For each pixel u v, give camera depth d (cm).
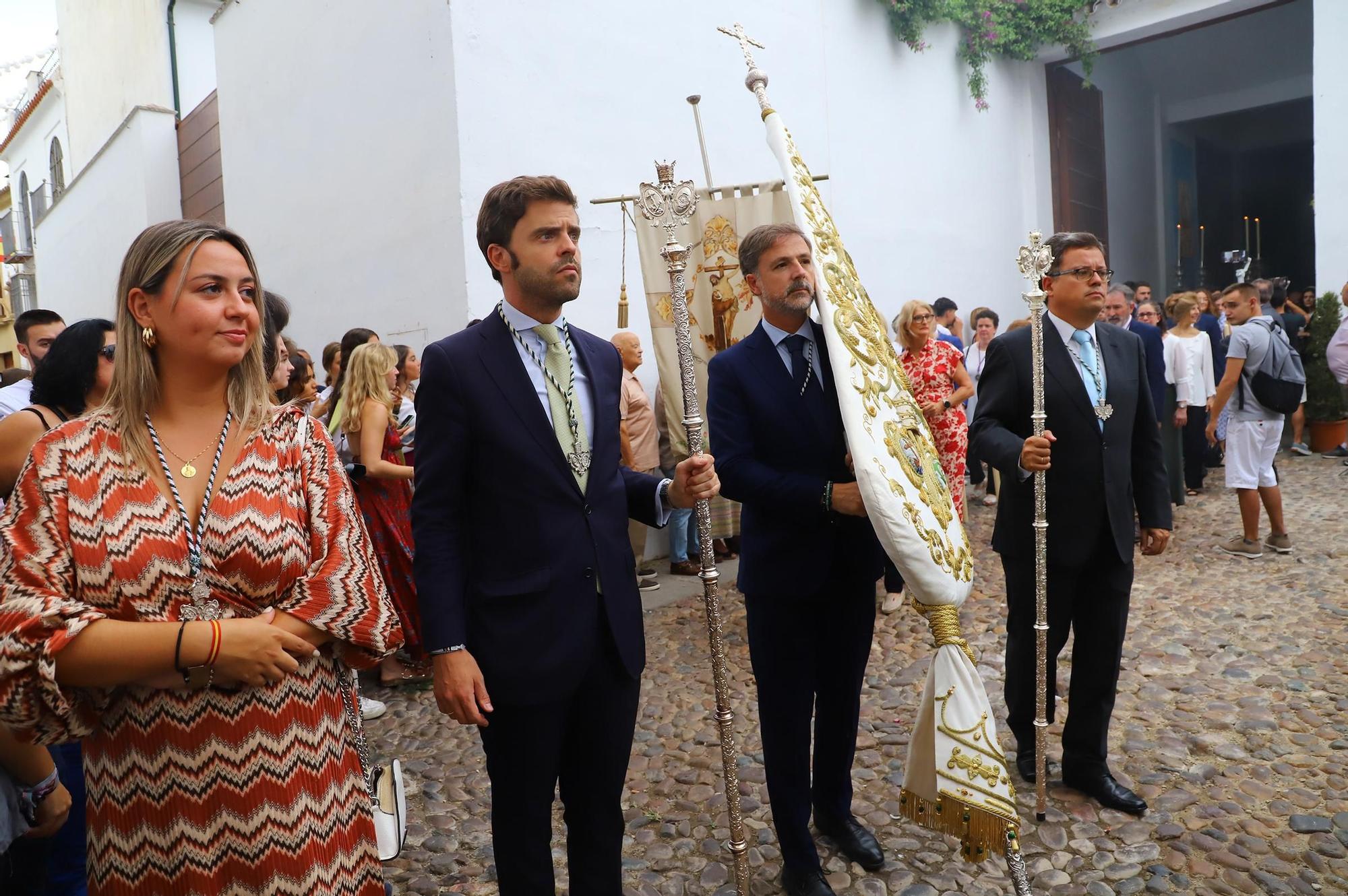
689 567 660
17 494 146
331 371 551
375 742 403
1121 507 308
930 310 551
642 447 629
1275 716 369
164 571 148
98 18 1392
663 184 230
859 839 286
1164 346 752
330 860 159
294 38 779
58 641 135
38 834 187
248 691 152
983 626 501
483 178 622
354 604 161
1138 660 437
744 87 816
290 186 809
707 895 275
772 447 272
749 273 275
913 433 264
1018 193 1277
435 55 618
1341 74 1030
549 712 208
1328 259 1053
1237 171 2311
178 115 1113
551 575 206
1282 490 802
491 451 205
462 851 309
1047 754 349
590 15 683
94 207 1305
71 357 237
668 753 374
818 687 288
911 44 1035
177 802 149
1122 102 1628
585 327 677
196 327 154
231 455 160
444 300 638
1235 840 286
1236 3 1120
